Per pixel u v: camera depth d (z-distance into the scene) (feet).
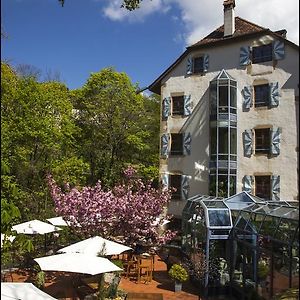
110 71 108.17
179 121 89.20
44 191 81.41
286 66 77.25
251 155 79.97
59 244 71.61
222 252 54.08
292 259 38.37
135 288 53.47
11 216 20.30
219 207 55.77
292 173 75.05
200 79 87.35
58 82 115.55
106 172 107.45
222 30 89.76
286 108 76.64
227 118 80.69
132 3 32.96
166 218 68.64
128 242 62.80
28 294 27.61
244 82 81.97
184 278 52.49
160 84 94.27
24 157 77.92
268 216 46.01
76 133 106.32
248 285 47.78
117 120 107.65
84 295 45.55
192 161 86.07
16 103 78.89
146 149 116.26
